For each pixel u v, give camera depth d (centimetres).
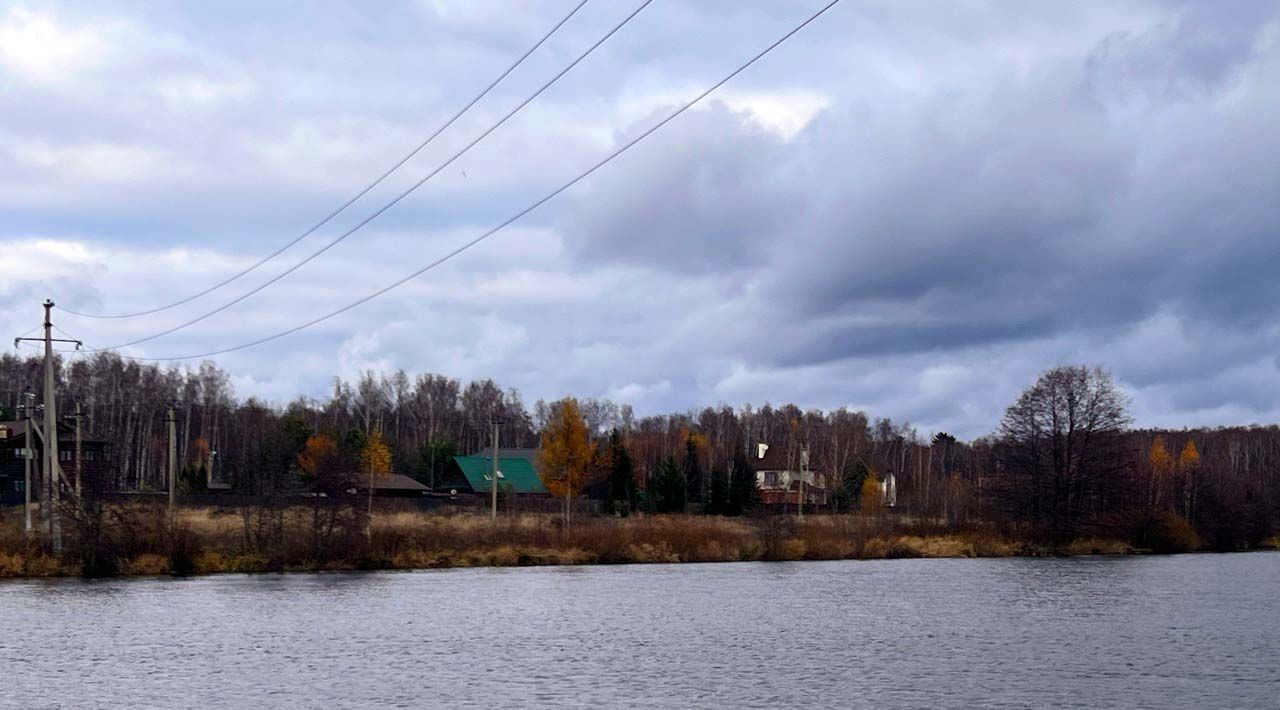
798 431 19525
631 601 6312
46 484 7162
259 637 4797
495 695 3603
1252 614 5925
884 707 3503
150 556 7350
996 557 10431
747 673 4047
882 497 14800
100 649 4438
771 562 9419
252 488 8256
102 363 17375
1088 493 11375
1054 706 3562
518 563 8638
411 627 5156
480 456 16162
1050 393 11375
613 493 12788
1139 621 5616
